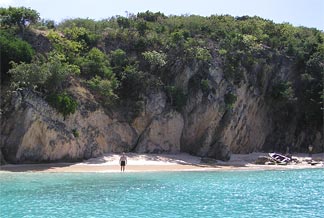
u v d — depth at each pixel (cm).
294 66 7625
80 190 3200
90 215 2361
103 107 5631
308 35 8675
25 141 4688
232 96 6556
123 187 3397
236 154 6838
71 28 6631
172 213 2445
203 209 2577
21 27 5997
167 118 6088
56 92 5088
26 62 5238
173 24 7656
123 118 5841
